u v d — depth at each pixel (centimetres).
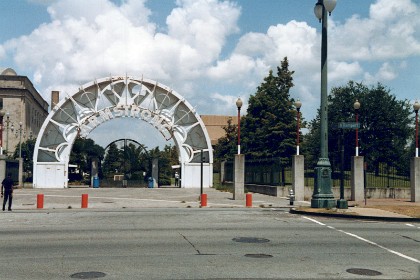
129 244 1194
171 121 4812
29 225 1576
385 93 6425
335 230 1497
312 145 6669
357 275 895
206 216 1884
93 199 3044
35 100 10112
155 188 4703
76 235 1338
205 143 4875
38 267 930
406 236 1389
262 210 2222
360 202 2916
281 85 6581
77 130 4631
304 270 929
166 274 877
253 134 6141
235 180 3134
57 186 4597
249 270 920
